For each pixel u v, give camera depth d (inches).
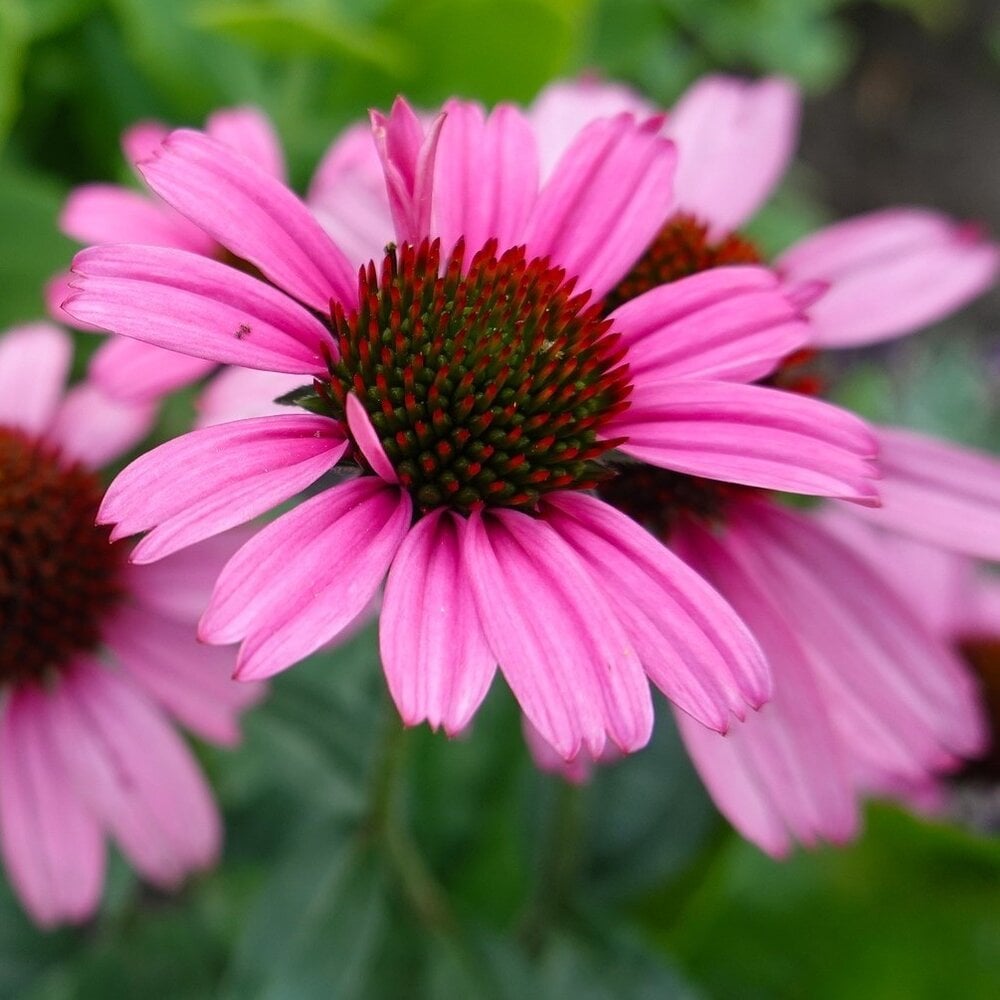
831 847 18.5
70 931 19.5
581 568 13.5
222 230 13.9
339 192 15.7
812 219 31.8
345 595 13.1
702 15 36.7
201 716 16.7
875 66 48.1
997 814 19.1
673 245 16.0
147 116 25.5
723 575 15.4
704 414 14.2
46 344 18.1
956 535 15.7
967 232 16.9
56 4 24.3
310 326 14.1
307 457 13.5
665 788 18.5
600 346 14.5
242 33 21.9
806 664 15.3
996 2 49.7
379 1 24.2
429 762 18.7
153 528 13.5
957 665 15.7
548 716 13.0
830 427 14.0
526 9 22.1
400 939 16.8
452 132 14.9
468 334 14.2
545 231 14.9
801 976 18.8
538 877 18.1
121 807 16.8
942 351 23.6
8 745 16.9
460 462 14.1
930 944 18.4
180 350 13.4
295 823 19.5
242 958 16.2
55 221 22.0
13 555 16.6
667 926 19.2
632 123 15.1
